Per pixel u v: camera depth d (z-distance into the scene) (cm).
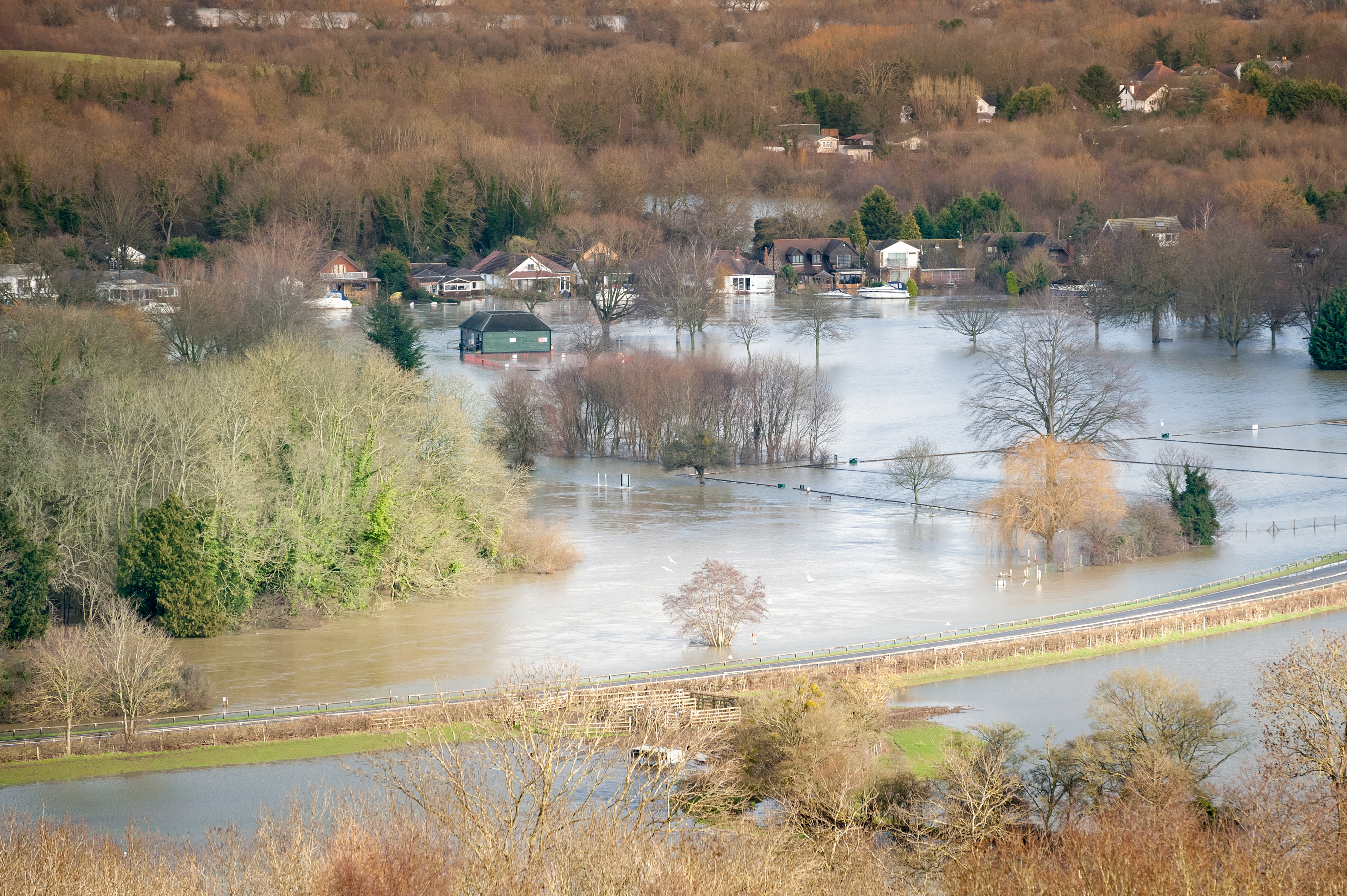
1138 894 14600
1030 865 15700
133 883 16400
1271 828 16575
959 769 19438
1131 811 17625
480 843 13912
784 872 14900
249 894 15462
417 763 17400
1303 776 19862
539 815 13812
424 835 15212
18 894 15988
